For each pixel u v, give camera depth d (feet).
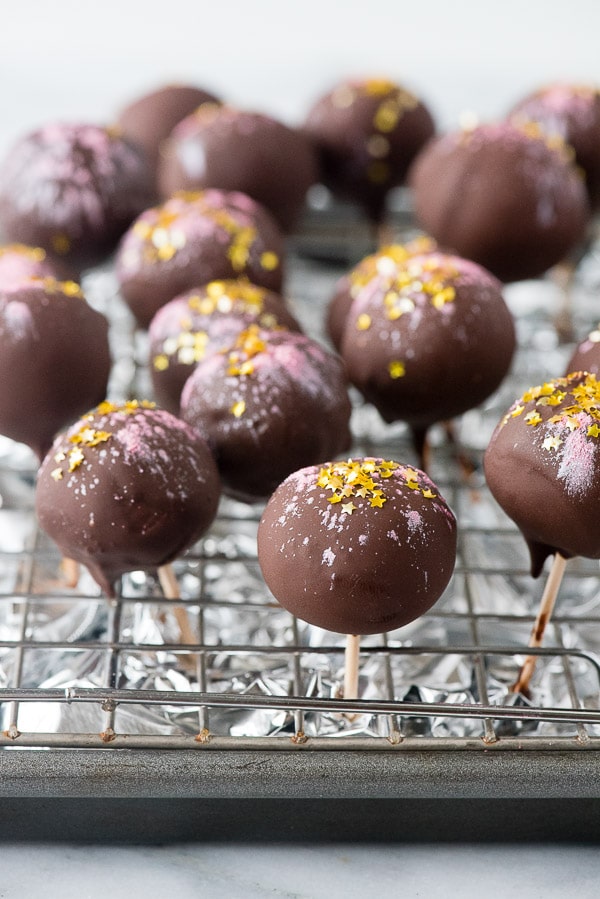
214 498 1.21
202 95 1.87
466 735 1.18
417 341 1.30
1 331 1.27
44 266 1.42
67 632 1.29
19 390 1.28
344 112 1.76
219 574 1.36
